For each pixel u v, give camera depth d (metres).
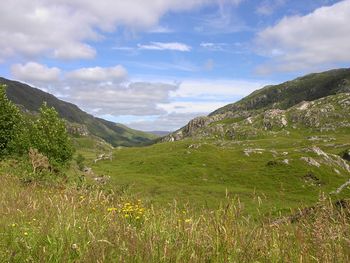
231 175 105.69
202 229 6.03
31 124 53.94
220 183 101.25
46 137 52.41
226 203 6.18
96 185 11.05
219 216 6.03
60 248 5.72
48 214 7.54
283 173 99.19
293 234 5.70
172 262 5.26
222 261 5.23
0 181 15.52
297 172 98.00
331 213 5.77
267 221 6.01
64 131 55.38
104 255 5.27
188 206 7.08
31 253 5.83
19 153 48.12
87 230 6.43
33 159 22.66
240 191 77.12
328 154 112.81
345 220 5.54
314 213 5.93
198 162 120.25
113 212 7.77
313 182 92.38
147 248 5.38
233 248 5.37
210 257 5.36
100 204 9.01
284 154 121.38
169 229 6.60
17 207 8.66
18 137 48.69
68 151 53.94
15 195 10.04
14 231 6.85
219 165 116.56
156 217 7.52
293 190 89.69
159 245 5.60
